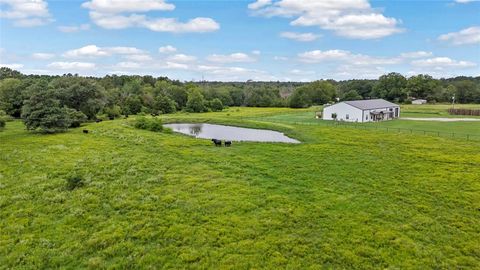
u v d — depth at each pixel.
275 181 26.77
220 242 16.38
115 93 103.19
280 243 16.44
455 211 21.00
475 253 15.94
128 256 14.94
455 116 87.06
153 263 14.47
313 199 22.67
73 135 47.53
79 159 32.00
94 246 15.66
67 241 16.06
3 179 25.05
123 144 41.41
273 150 39.56
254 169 30.41
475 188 25.27
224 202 21.50
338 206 21.45
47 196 21.75
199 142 44.78
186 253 15.27
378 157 35.88
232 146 42.22
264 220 18.92
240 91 154.00
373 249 16.06
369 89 166.50
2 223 17.80
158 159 33.28
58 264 14.18
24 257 14.55
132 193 22.78
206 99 129.00
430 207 21.55
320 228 18.27
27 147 37.66
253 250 15.70
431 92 149.00
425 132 56.12
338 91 176.38
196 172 28.62
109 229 17.33
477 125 66.00
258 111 110.56
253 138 52.66
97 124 61.97
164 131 56.97
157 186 24.48
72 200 21.27
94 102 68.06
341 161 33.91
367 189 24.95
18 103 69.44
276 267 14.38
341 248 16.14
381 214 20.27
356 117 75.75
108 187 23.92
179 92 122.75
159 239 16.58
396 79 154.25
